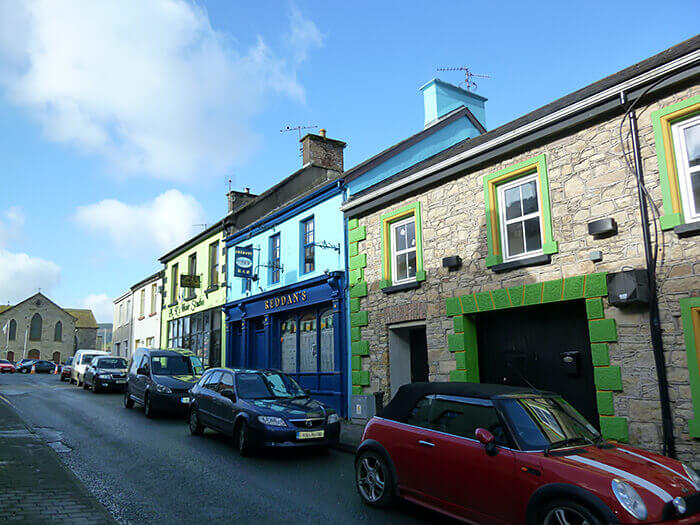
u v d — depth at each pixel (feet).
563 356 28.99
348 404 43.11
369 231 42.63
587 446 16.31
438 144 51.34
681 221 23.95
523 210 31.40
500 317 33.06
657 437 23.71
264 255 58.54
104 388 69.41
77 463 26.14
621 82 26.09
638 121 26.12
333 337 46.03
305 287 49.62
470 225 34.01
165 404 43.24
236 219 67.00
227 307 65.00
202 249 75.20
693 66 23.88
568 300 28.17
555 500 14.01
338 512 18.92
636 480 13.62
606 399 25.66
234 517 18.22
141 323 98.37
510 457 15.38
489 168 33.32
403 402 20.20
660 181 24.81
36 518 16.33
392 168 47.88
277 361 54.85
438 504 17.20
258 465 26.66
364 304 42.16
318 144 66.18
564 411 18.02
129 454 28.66
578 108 27.84
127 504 19.49
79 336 277.64
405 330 40.32
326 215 48.24
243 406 29.94
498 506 15.31
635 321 25.13
